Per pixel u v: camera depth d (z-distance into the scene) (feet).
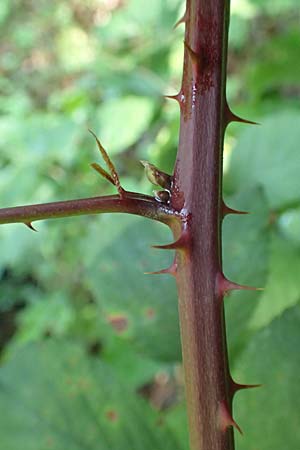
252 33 2.31
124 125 1.94
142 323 0.74
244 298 0.73
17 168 2.03
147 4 2.12
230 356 0.72
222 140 0.48
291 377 0.65
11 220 0.46
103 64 2.16
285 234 1.09
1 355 2.28
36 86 3.14
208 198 0.48
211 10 0.47
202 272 0.48
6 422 0.68
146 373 1.51
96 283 0.76
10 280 2.25
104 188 2.01
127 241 0.78
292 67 1.64
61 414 0.68
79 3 3.32
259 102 1.69
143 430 0.67
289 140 1.02
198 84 0.48
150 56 2.10
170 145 1.70
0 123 2.10
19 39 3.33
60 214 0.47
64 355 0.70
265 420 0.65
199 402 0.49
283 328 0.67
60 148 1.98
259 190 0.78
